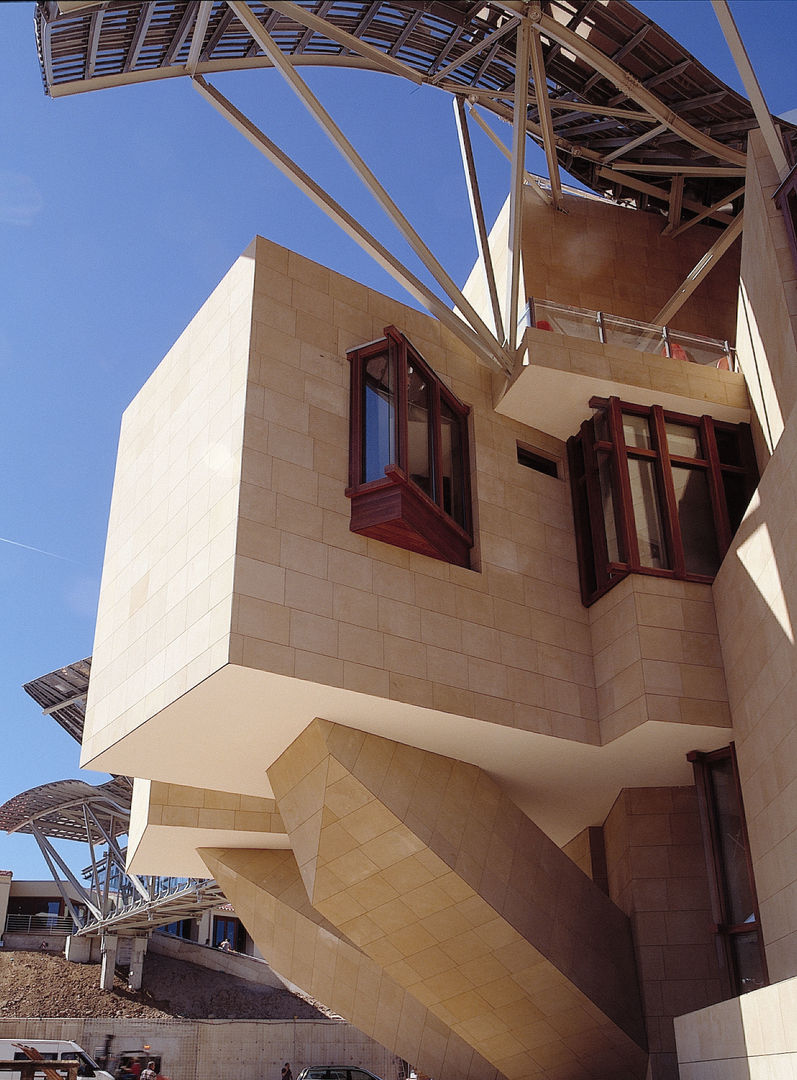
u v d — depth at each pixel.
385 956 18.91
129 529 20.22
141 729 17.42
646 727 18.22
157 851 23.81
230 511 16.36
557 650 19.36
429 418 18.80
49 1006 51.28
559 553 20.52
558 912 19.11
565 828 23.61
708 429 21.19
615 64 20.14
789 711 15.77
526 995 18.92
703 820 18.95
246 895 23.28
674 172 24.47
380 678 16.53
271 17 17.34
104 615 20.23
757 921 17.17
